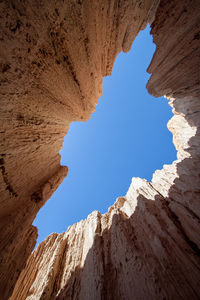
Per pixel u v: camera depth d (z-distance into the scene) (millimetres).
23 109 4773
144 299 5055
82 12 4383
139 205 10383
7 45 2938
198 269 4453
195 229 5562
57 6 3381
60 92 6012
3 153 4848
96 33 6164
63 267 13094
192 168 8148
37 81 4496
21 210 6504
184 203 6930
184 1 4457
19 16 2760
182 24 5086
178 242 5637
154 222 7480
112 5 5590
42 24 3373
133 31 8477
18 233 5719
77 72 6297
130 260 7078
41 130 6426
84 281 9016
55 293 10336
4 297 4641
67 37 4523
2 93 3672
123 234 9242
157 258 5840
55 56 4609
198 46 5301
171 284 4688
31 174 7145
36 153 6797
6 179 5434
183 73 7008
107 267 8375
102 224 14695
